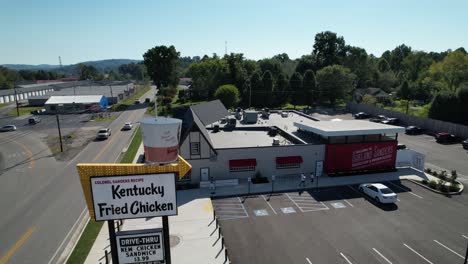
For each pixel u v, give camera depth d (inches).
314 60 4881.9
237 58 4394.7
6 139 2165.4
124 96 4771.2
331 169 1434.5
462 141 2014.0
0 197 1190.3
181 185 1298.0
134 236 629.0
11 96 4456.2
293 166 1414.9
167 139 592.7
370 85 4749.0
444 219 1005.8
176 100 4586.6
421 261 787.4
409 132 2293.3
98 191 590.9
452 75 3447.3
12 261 800.3
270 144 1483.8
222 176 1349.7
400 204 1121.4
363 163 1461.6
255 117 1947.6
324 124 1549.0
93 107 3435.0
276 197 1193.4
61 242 885.2
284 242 877.2
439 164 1582.2
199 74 4483.3
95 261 787.4
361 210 1075.3
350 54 4795.8
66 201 1147.3
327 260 792.3
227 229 952.9
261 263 781.9
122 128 2472.9
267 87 3703.3
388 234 915.4
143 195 602.5
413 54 5644.7
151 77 4562.0
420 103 3799.2
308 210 1078.4
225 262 788.6
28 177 1405.0
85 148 1904.5
